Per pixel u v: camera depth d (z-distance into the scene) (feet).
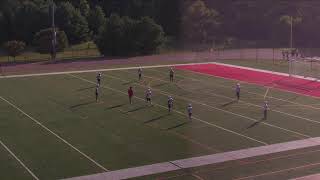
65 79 215.31
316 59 219.00
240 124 140.05
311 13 193.67
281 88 192.75
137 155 112.78
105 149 117.70
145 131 133.08
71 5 383.86
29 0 393.09
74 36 376.27
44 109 159.84
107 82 205.98
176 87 192.13
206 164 106.22
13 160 110.32
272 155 112.68
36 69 247.50
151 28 292.81
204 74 220.64
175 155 112.06
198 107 159.84
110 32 303.48
